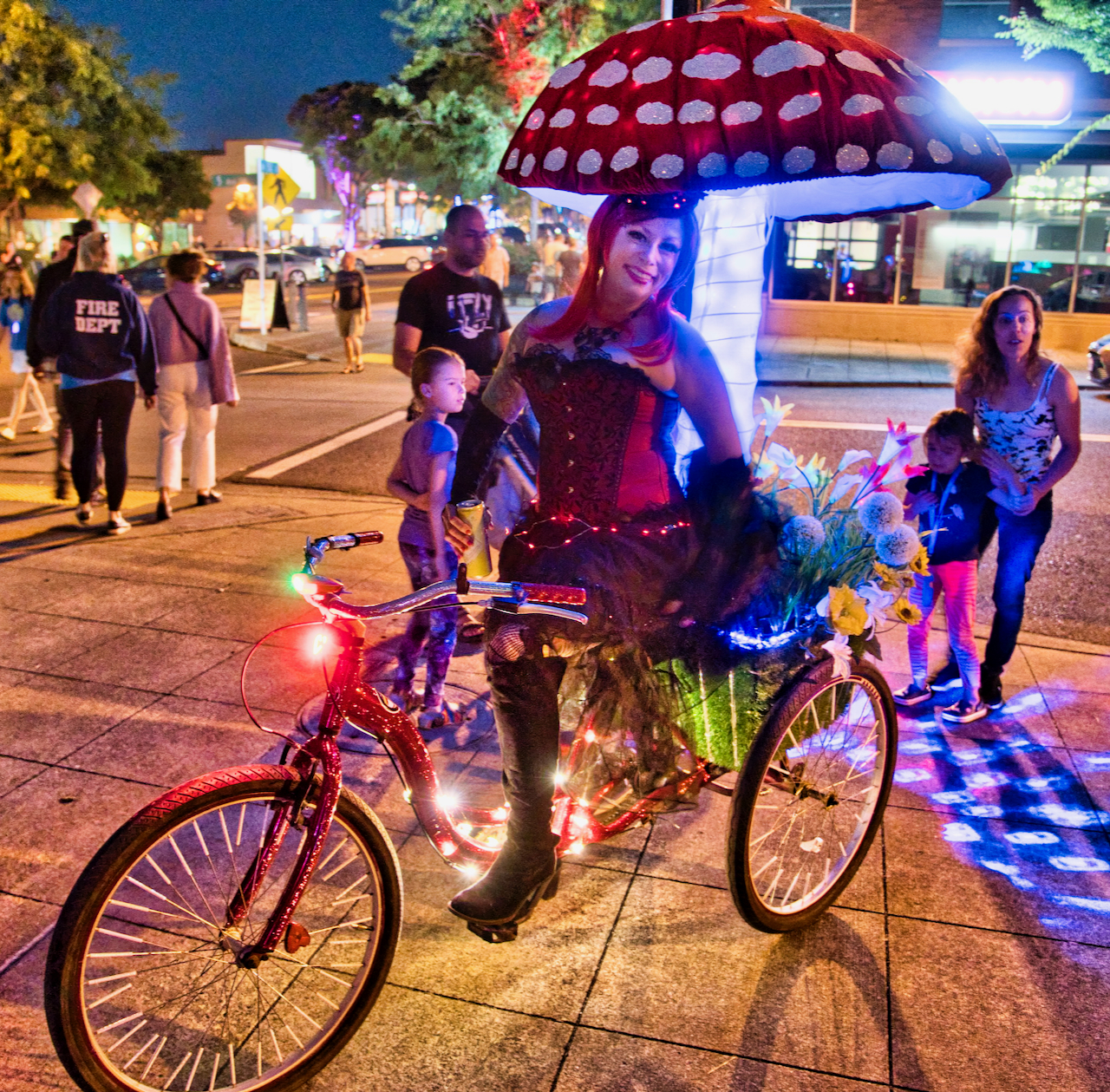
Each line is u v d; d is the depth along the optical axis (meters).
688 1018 2.75
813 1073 2.57
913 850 3.51
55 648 5.04
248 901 2.40
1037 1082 2.55
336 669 2.49
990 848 3.52
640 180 2.41
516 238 36.47
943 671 4.80
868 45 2.54
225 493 8.39
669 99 2.40
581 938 3.06
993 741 4.29
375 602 5.72
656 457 2.66
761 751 2.75
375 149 30.92
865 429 11.15
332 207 77.50
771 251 19.86
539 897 2.79
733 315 3.25
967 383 4.28
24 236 37.09
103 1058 2.25
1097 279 18.92
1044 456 4.20
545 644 2.60
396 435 10.80
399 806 3.71
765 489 2.97
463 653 5.07
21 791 3.75
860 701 3.28
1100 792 3.88
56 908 3.12
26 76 30.62
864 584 3.01
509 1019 2.74
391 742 2.67
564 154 2.53
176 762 3.98
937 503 4.30
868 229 19.44
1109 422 12.01
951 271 19.36
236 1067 2.57
